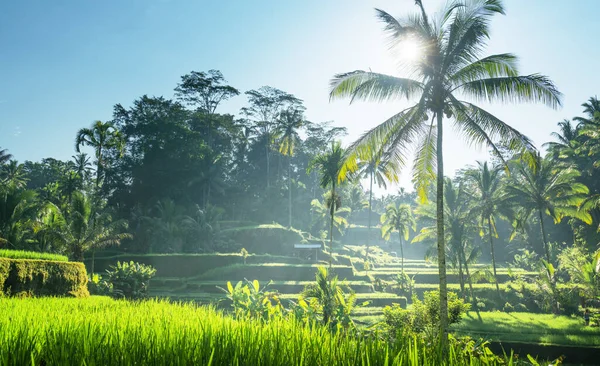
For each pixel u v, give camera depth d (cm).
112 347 580
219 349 573
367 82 1992
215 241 6950
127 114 8269
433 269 6781
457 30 1930
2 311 1080
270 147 9344
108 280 3922
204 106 9169
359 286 5153
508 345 3167
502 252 8519
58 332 680
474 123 1981
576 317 4166
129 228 7306
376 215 10881
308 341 609
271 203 8769
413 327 2159
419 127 2028
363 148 2072
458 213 5169
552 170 4806
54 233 4119
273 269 5597
